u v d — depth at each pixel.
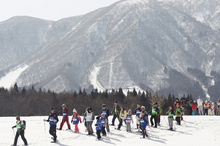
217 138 20.05
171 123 22.77
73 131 21.53
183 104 31.14
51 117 17.86
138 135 20.44
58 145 16.97
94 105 113.94
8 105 107.50
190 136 20.69
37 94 130.50
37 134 20.61
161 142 18.38
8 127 24.33
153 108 24.02
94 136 19.81
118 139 18.91
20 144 17.39
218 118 30.19
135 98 127.00
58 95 130.00
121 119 22.19
